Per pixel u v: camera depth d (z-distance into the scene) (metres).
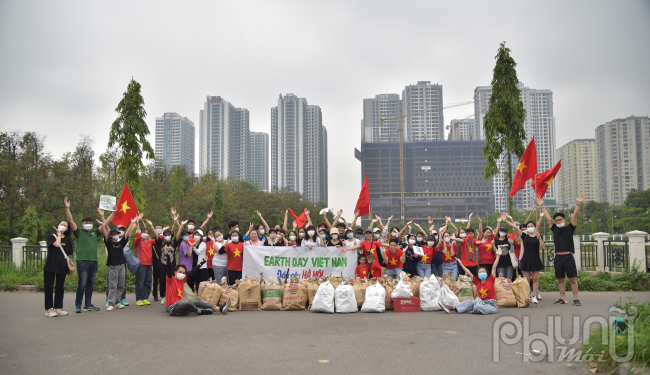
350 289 10.41
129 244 13.35
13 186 31.27
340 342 7.30
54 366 6.07
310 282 11.20
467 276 11.55
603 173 111.56
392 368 5.88
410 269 12.78
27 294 14.22
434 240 12.68
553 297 12.80
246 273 12.07
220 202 43.56
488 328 8.34
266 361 6.22
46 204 32.12
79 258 10.62
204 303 10.24
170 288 10.46
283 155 153.00
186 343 7.29
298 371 5.77
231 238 12.19
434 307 10.53
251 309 10.72
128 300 13.09
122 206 13.37
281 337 7.70
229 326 8.70
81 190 34.09
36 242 29.45
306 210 13.56
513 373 5.67
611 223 74.00
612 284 14.56
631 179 105.38
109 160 43.88
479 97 195.62
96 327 8.66
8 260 17.50
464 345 7.05
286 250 12.31
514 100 16.19
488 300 10.09
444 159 159.00
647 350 5.45
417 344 7.13
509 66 16.31
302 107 153.75
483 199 155.75
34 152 35.72
